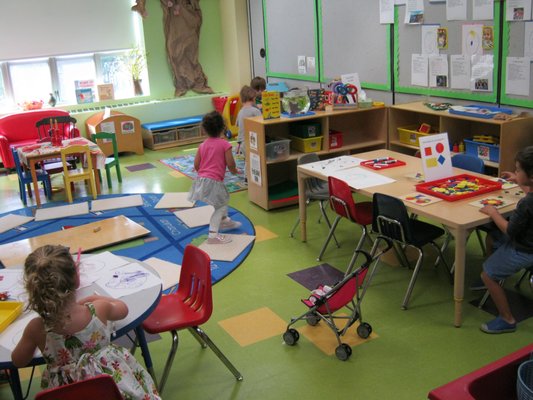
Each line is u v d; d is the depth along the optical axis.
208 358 3.21
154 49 8.95
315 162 4.65
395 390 2.83
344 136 6.13
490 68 5.00
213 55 9.47
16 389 2.56
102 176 7.23
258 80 6.95
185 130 8.80
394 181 3.98
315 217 5.38
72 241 4.89
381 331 3.38
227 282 4.13
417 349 3.18
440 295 3.77
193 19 9.11
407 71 5.89
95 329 2.11
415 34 5.68
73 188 6.75
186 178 6.94
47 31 8.23
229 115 8.90
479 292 3.78
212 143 4.77
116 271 2.77
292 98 5.56
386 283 3.98
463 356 3.09
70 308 2.07
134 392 2.16
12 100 8.30
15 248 4.79
